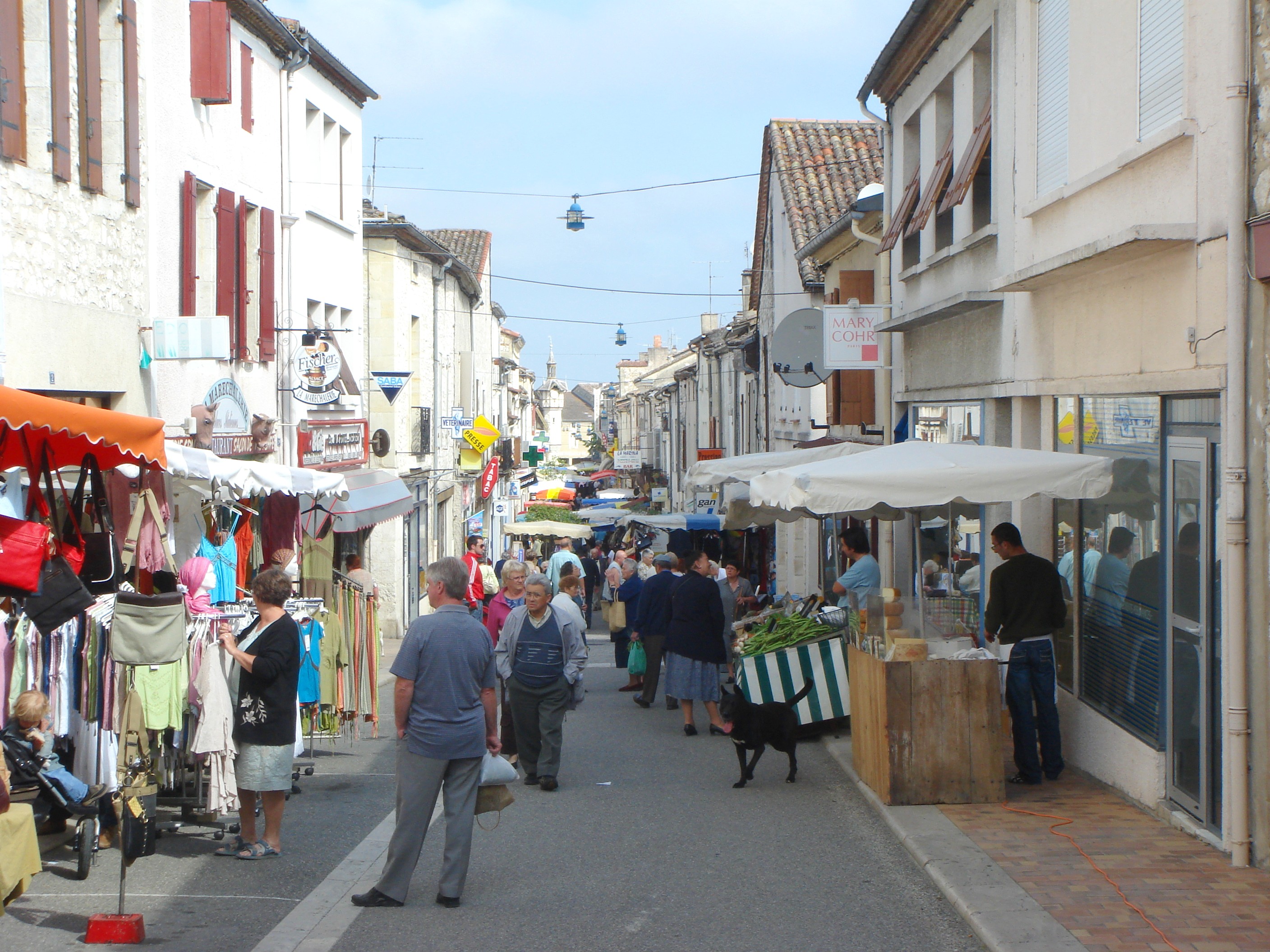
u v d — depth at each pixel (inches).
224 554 412.8
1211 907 243.3
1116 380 344.8
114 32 504.1
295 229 791.7
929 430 601.0
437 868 292.2
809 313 710.5
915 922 246.4
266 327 711.1
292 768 355.9
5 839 233.6
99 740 297.6
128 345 510.3
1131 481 339.3
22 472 347.9
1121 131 348.5
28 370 426.3
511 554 1644.9
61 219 455.8
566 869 289.7
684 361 2689.5
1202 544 287.4
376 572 1031.6
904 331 624.1
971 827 310.3
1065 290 393.7
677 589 501.7
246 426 661.9
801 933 240.7
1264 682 261.1
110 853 300.7
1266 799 262.7
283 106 753.0
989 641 370.9
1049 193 402.6
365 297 1041.5
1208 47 287.9
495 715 270.8
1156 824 308.7
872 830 323.0
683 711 499.8
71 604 279.1
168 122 566.9
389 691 661.9
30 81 437.7
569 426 5900.6
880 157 1010.1
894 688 336.2
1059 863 275.7
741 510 596.1
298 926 244.8
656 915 253.4
